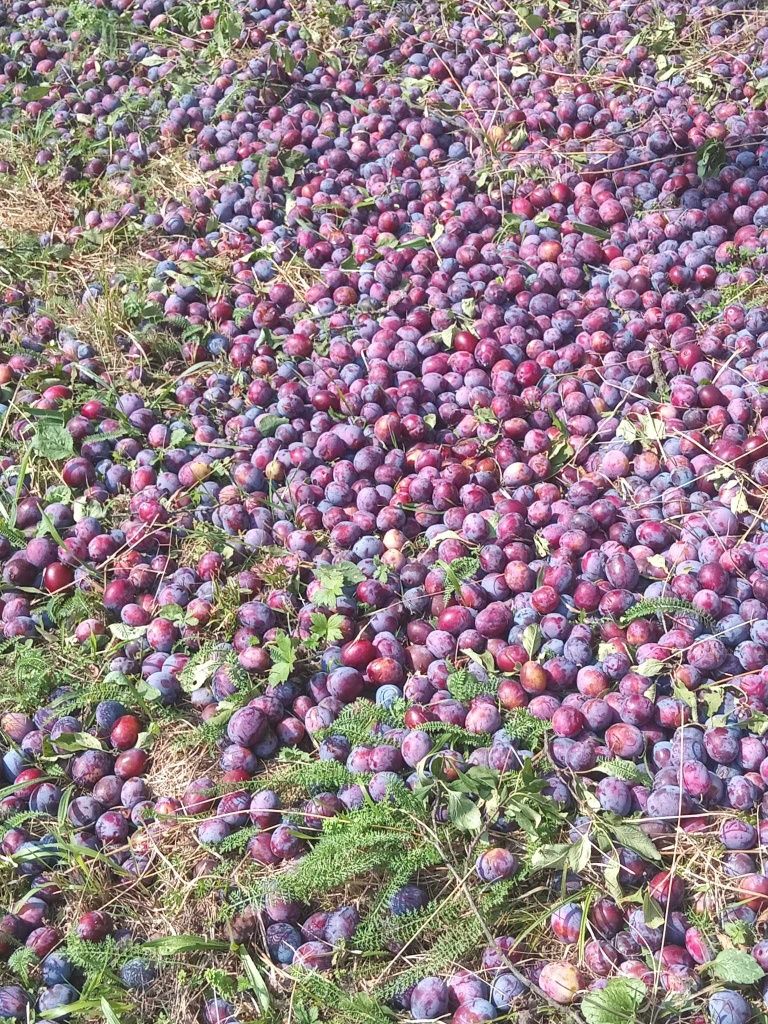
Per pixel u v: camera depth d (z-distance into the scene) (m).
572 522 1.03
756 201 1.42
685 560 1.00
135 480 1.15
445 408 1.22
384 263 1.39
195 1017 0.75
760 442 1.09
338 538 1.06
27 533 1.11
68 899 0.82
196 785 0.87
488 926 0.76
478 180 1.54
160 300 1.38
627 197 1.49
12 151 1.71
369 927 0.77
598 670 0.90
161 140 1.70
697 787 0.82
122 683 0.94
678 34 1.81
